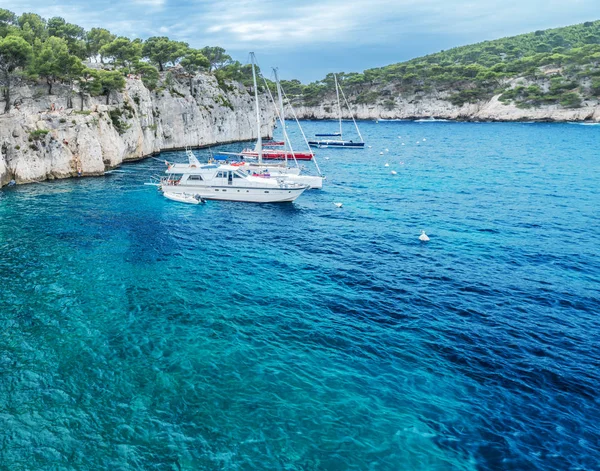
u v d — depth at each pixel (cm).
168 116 9606
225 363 2047
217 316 2494
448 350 2162
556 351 2152
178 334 2295
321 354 2131
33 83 6831
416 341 2244
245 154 8512
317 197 5553
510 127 16638
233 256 3462
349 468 1478
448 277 3031
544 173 6988
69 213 4541
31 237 3753
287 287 2888
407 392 1861
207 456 1516
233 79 13175
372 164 8331
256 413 1725
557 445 1573
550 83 18725
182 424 1659
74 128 6444
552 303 2639
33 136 5919
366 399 1817
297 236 3975
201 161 8369
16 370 1944
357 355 2125
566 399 1811
